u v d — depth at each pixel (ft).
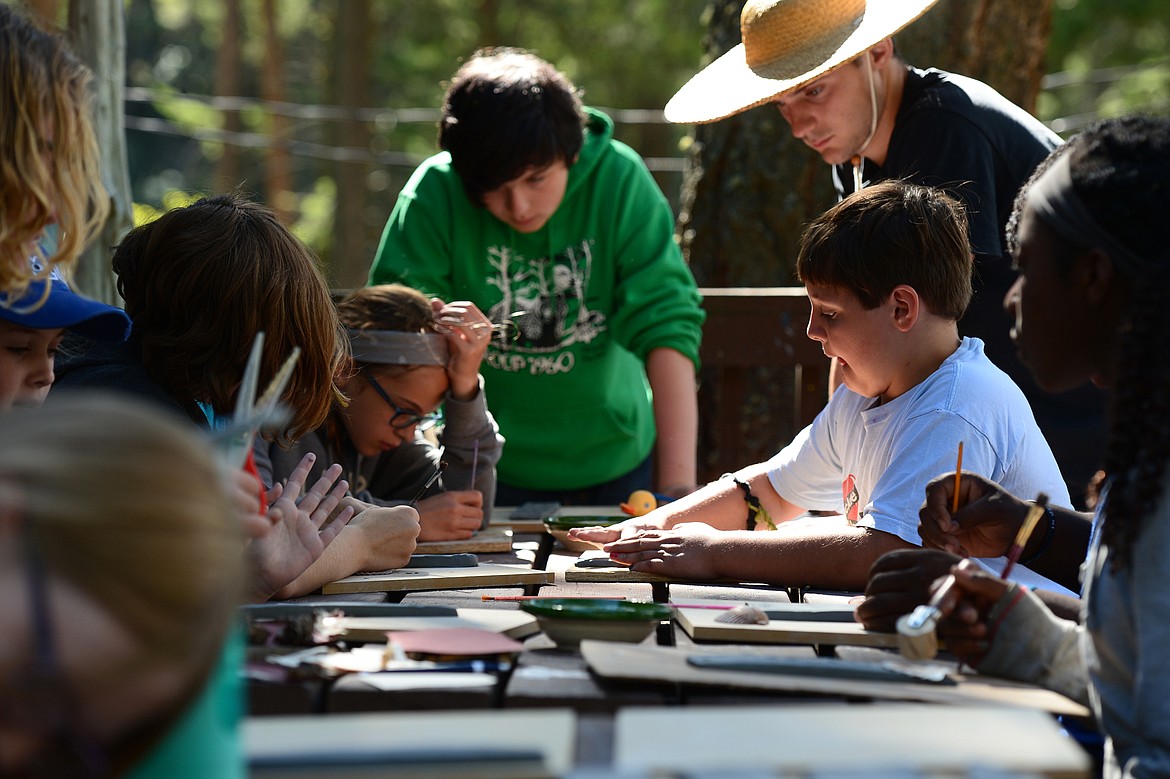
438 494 10.27
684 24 65.10
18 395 7.13
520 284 12.09
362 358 9.71
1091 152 5.51
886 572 6.35
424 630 6.11
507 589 7.88
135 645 3.27
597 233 12.13
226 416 7.66
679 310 12.26
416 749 4.09
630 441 12.74
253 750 4.14
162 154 71.41
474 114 11.00
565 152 11.32
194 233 7.61
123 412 3.50
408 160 35.55
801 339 13.94
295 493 7.72
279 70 54.34
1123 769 5.08
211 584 3.39
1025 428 7.97
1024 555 7.39
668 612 6.32
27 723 3.20
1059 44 55.06
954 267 8.18
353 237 48.19
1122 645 5.21
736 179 16.88
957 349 8.39
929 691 5.41
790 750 4.21
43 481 3.26
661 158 66.39
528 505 11.55
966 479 7.13
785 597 7.54
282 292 7.57
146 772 3.44
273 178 53.42
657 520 9.35
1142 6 54.39
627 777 3.94
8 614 3.19
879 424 8.17
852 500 8.85
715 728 4.44
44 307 6.86
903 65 10.66
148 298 7.66
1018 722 4.53
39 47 6.15
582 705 5.28
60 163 6.26
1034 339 5.71
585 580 8.11
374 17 55.21
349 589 7.64
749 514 9.66
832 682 5.42
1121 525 5.10
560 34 66.39
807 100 10.47
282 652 5.80
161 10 78.74
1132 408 5.15
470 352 10.09
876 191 8.31
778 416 16.88
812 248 8.31
